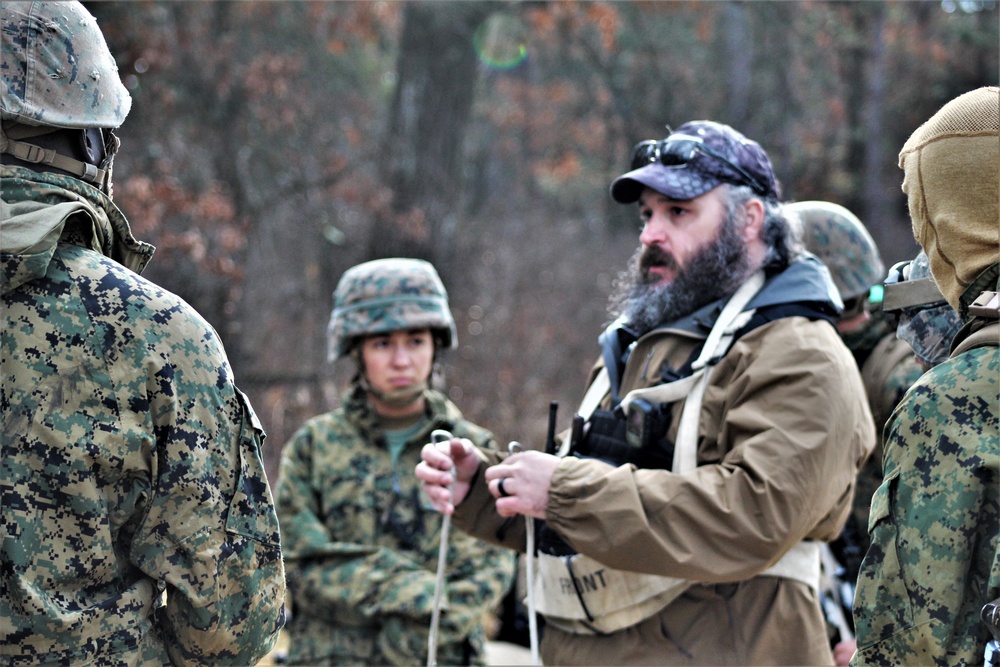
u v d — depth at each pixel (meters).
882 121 17.08
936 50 16.31
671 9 17.64
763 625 2.62
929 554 1.63
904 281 2.32
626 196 3.00
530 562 2.74
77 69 1.81
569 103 20.95
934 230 1.79
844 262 3.47
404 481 3.64
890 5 17.05
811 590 2.72
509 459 2.64
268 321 13.18
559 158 20.81
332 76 17.53
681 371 2.72
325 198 14.22
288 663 3.55
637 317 2.88
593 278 16.28
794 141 17.78
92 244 1.83
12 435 1.68
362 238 14.39
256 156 14.10
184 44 12.38
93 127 1.84
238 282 11.26
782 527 2.43
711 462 2.63
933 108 16.61
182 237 10.25
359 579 3.46
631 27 19.84
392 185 14.21
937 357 2.27
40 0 1.79
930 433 1.66
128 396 1.75
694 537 2.45
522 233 17.97
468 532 2.98
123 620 1.73
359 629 3.50
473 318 13.70
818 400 2.51
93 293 1.76
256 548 1.86
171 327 1.81
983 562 1.61
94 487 1.72
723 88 19.25
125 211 10.16
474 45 14.73
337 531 3.61
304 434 3.75
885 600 1.69
